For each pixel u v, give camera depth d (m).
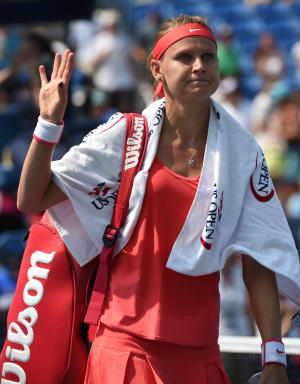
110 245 10.48
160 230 10.41
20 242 25.67
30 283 10.84
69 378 10.76
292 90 37.00
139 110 36.38
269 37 42.25
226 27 40.41
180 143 10.66
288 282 10.78
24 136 29.19
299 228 23.81
